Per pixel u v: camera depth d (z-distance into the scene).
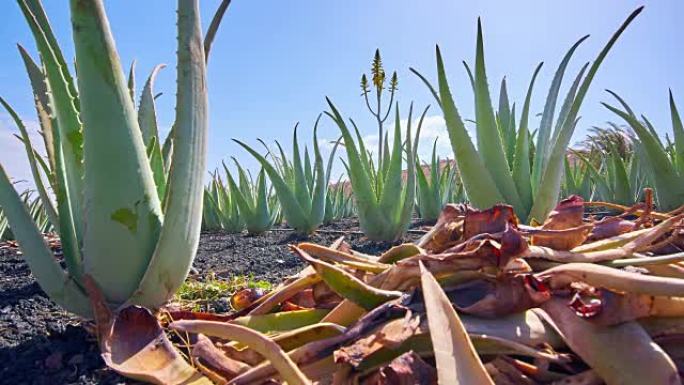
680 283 0.36
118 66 0.61
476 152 1.15
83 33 0.59
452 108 1.15
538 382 0.40
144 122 0.88
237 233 2.85
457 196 3.02
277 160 2.84
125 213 0.63
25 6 0.62
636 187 2.62
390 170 1.91
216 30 0.70
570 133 1.11
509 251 0.44
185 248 0.66
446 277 0.48
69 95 0.67
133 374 0.48
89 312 0.67
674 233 0.54
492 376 0.40
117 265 0.64
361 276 0.61
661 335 0.41
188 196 0.64
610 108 1.60
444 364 0.32
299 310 0.63
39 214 2.47
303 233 2.44
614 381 0.37
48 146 0.68
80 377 0.56
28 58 0.73
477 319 0.43
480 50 1.17
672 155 2.01
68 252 0.67
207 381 0.47
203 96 0.65
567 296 0.44
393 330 0.41
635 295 0.39
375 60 2.08
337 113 1.87
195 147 0.64
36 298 0.91
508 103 1.40
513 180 1.22
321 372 0.43
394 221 1.93
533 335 0.41
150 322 0.54
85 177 0.62
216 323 0.41
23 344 0.66
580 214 0.56
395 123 1.87
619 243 0.52
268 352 0.39
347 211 4.49
